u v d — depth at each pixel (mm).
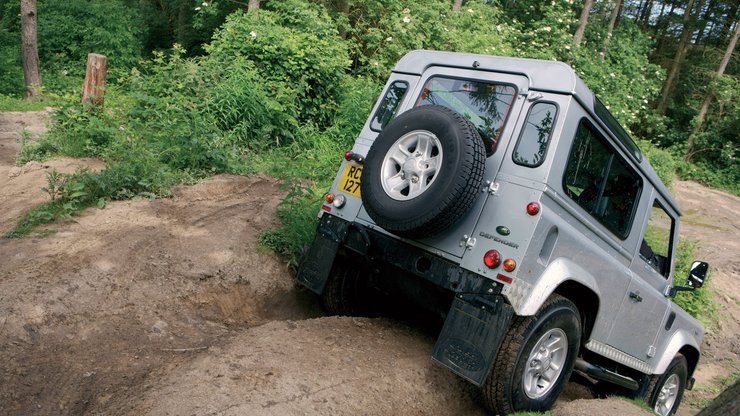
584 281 4383
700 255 13883
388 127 4402
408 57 5129
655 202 5508
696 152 26000
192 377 3725
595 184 4605
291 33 11070
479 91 4582
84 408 3613
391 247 4559
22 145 8047
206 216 6332
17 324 4117
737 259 14438
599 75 19766
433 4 15242
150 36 24969
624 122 18922
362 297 5516
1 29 22062
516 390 4117
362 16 13891
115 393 3744
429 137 4137
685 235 16047
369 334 4816
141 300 4805
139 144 7484
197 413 3344
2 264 4738
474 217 4191
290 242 5953
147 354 4227
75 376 3840
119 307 4645
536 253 4027
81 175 6359
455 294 4164
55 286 4559
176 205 6535
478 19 17531
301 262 5129
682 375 6449
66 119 8086
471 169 3928
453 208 3971
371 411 3811
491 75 4574
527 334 4055
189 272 5266
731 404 2947
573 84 4215
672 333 6047
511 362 4027
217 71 9672
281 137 9750
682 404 7699
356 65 14062
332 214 4977
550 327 4230
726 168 25062
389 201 4191
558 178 4164
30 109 14125
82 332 4273
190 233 5879
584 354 5102
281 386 3730
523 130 4270
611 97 19344
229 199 7004
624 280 4992
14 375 3725
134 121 8016
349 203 4895
